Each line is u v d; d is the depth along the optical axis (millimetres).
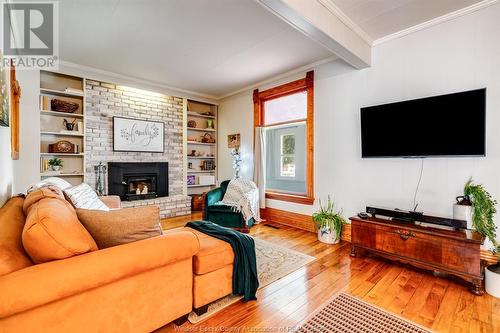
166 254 1505
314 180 3898
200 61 3791
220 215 3926
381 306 1923
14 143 2689
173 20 2676
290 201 4281
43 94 3928
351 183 3436
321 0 2268
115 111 4520
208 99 5758
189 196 5219
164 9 2477
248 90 5109
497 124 2336
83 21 2678
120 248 1367
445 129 2480
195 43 3197
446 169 2637
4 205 1797
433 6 2439
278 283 2285
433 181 2723
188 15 2582
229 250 1935
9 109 2227
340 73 3547
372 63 3178
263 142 4746
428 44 2740
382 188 3127
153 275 1527
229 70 4160
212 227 2262
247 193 4125
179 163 5414
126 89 4656
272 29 2865
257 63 3865
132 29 2855
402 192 2957
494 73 2354
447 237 2250
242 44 3230
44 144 3934
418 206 2832
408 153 2740
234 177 5445
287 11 2037
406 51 2895
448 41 2611
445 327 1677
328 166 3701
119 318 1393
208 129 5812
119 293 1390
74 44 3230
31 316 1134
